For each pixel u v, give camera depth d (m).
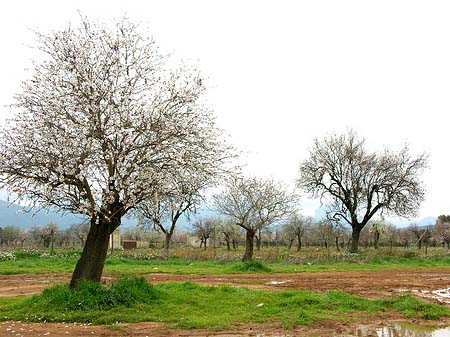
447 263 38.56
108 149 15.44
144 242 82.75
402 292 19.75
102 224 16.03
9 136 15.20
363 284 22.36
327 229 63.03
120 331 12.31
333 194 50.28
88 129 15.20
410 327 13.22
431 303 16.38
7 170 14.81
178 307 14.96
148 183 15.12
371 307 15.70
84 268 15.82
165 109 16.12
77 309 14.29
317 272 28.89
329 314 14.61
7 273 26.70
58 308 14.28
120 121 15.38
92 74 15.98
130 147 15.54
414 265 36.06
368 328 13.04
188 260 38.12
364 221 49.38
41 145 15.00
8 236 76.88
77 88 15.59
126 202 15.48
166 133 15.71
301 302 15.96
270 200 37.88
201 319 13.48
